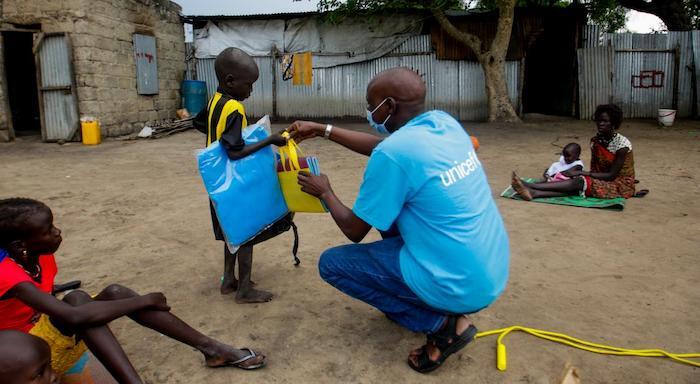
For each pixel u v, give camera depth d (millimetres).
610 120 5547
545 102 17109
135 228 4867
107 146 10945
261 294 3285
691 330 2873
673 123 13703
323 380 2480
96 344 2057
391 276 2432
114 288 2285
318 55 15570
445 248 2229
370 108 2439
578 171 5836
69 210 5555
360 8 13914
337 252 2617
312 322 3027
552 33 16141
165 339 2865
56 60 11398
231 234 2967
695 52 14547
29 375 1557
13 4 11375
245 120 3035
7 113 11711
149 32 13727
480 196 2320
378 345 2781
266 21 15547
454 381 2465
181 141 11758
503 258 2381
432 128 2291
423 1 13672
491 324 2975
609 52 14562
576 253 4051
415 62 15281
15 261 2059
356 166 8172
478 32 14773
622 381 2439
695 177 6871
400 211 2293
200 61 15984
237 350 2559
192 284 3572
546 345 2752
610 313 3080
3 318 2082
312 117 16031
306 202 2990
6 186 6824
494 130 12734
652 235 4449
